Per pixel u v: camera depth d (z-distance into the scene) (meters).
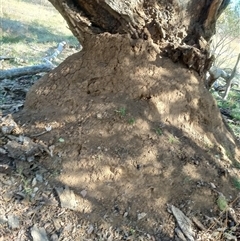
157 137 1.26
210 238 1.11
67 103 1.35
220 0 1.39
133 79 1.34
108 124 1.25
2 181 1.12
